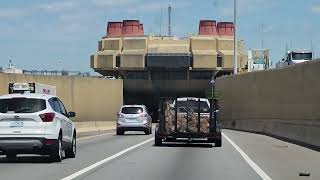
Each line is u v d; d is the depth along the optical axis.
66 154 20.00
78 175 14.50
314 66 31.22
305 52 65.12
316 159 20.22
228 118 58.12
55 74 63.12
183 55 81.19
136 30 94.00
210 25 94.81
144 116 39.41
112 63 85.88
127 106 39.62
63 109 19.56
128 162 18.31
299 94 34.62
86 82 64.88
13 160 18.67
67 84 61.00
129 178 14.04
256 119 45.09
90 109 65.75
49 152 17.80
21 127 17.33
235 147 26.23
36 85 38.34
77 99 63.09
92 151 23.12
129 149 24.36
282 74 39.97
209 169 16.41
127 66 83.75
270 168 16.98
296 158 20.56
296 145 27.84
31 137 17.25
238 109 54.81
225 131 47.03
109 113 70.00
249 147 26.33
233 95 56.94
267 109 44.72
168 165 17.45
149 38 86.62
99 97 67.88
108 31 94.69
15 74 50.47
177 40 86.50
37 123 17.38
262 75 46.72
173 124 26.44
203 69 83.62
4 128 17.31
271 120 39.00
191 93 87.12
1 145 17.25
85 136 37.34
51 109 17.77
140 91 85.56
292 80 36.72
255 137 35.81
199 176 14.65
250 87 50.88
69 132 19.42
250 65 97.25
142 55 83.38
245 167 17.11
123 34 93.75
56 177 14.01
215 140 26.38
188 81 84.00
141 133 43.53
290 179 14.34
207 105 26.44
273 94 42.81
